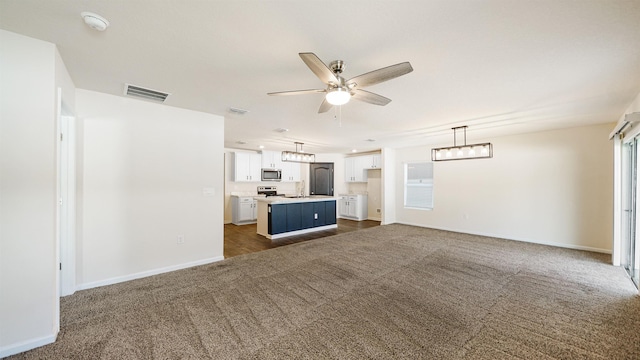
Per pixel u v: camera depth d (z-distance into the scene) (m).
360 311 2.40
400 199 7.42
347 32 1.75
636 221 3.21
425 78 2.48
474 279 3.18
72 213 2.75
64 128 2.71
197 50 2.01
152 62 2.21
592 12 1.51
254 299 2.64
